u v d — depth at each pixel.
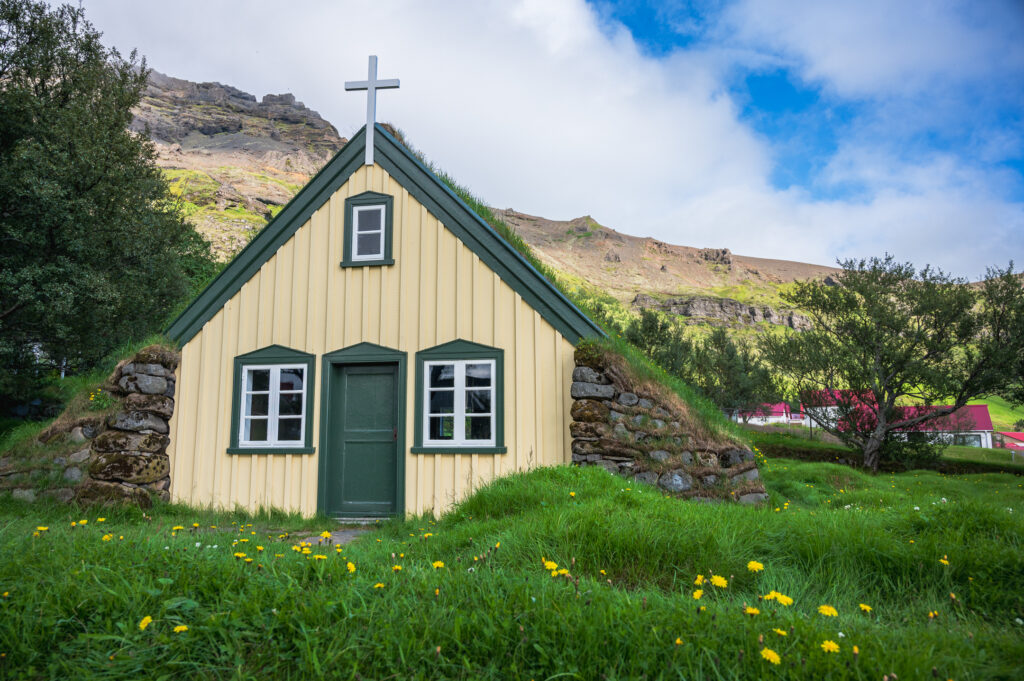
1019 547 4.44
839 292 25.33
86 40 20.27
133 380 9.23
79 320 18.06
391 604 3.06
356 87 10.39
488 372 9.37
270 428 9.59
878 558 4.41
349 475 9.53
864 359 24.52
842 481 14.95
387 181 10.04
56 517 8.02
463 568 4.13
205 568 3.54
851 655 2.49
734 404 31.59
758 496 9.19
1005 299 23.19
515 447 9.00
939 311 23.92
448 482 9.07
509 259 9.48
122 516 8.16
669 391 9.66
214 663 2.68
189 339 9.99
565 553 4.36
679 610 2.92
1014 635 3.25
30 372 18.75
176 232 23.00
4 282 16.12
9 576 3.43
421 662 2.60
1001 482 18.73
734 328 181.62
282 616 2.90
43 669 2.69
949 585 4.08
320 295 9.87
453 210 9.76
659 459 8.63
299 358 9.71
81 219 17.36
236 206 123.06
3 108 17.23
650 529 4.55
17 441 9.57
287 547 5.04
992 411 92.31
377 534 7.12
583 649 2.57
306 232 10.09
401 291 9.69
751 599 3.62
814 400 26.05
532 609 2.91
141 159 20.95
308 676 2.56
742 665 2.42
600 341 9.09
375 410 9.66
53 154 16.88
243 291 10.05
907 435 25.09
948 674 2.57
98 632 2.86
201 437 9.63
